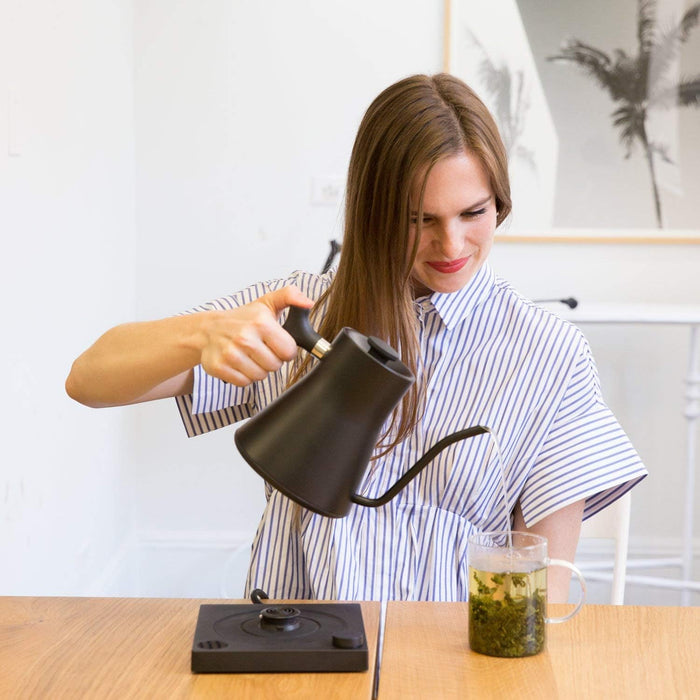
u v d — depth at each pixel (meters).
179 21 3.11
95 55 2.56
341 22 3.10
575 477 1.33
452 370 1.35
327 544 1.32
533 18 3.07
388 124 1.19
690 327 2.96
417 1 3.09
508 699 0.87
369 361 0.88
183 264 3.18
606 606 1.11
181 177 3.15
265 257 3.18
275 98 3.13
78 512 2.43
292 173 3.15
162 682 0.89
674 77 3.06
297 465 0.88
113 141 2.81
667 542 3.20
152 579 3.26
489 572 0.96
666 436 3.20
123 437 3.05
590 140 3.10
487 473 1.33
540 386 1.35
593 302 3.14
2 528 1.80
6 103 1.79
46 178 2.09
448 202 1.18
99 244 2.63
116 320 2.87
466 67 3.09
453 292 1.32
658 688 0.90
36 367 2.02
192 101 3.13
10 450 1.85
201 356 1.04
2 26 1.76
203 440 3.24
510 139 3.11
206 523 3.27
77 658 0.95
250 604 1.06
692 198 3.10
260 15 3.10
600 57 3.07
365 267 1.24
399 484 0.92
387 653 0.97
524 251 3.16
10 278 1.83
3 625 1.04
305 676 0.91
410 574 1.32
